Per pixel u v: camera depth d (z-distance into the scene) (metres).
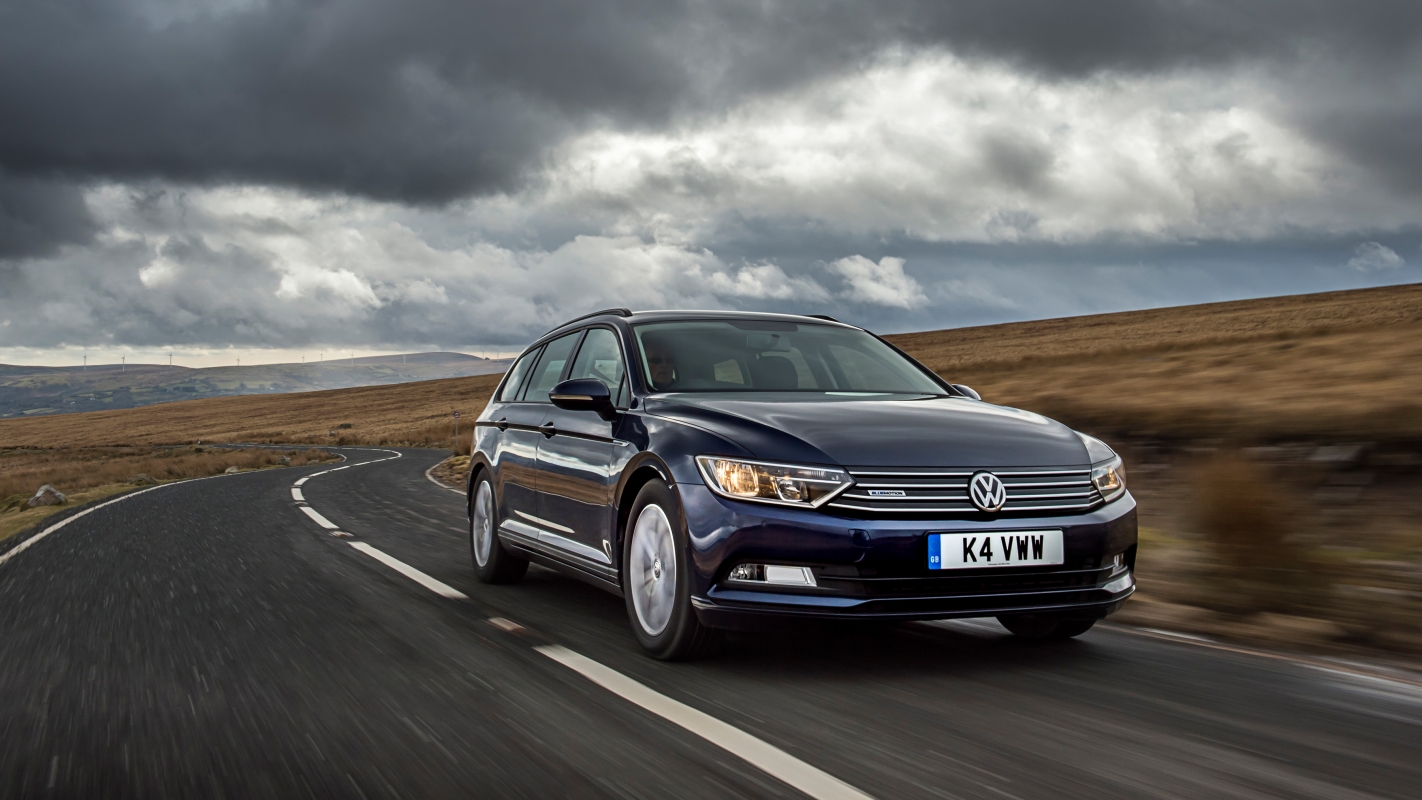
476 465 6.55
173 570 6.97
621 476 4.43
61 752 3.07
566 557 5.05
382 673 3.94
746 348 5.10
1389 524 6.98
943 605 3.64
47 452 87.69
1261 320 59.28
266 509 12.16
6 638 4.84
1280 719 3.25
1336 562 5.32
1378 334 20.84
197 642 4.60
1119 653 4.22
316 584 6.25
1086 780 2.67
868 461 3.66
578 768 2.80
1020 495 3.75
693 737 3.06
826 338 5.42
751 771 2.76
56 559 7.87
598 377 5.25
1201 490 6.20
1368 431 9.27
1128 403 13.87
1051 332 80.69
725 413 4.09
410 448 53.03
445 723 3.26
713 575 3.73
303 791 2.68
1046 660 4.09
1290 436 9.89
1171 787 2.62
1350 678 3.80
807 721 3.22
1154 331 62.28
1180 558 6.05
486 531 6.33
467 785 2.70
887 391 4.88
